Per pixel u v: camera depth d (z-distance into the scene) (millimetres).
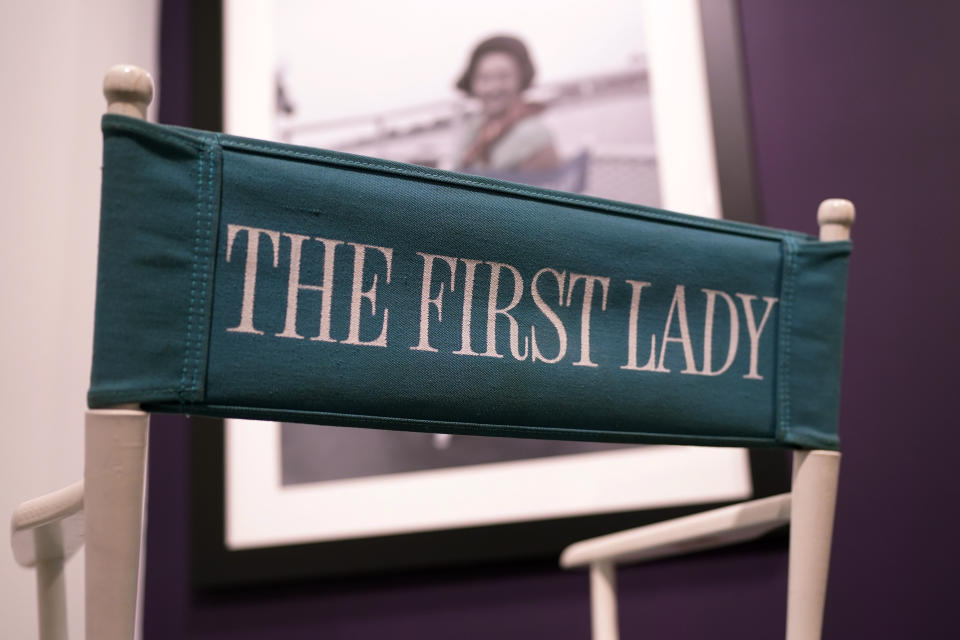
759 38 1325
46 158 1011
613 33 1327
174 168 509
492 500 1220
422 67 1349
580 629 1202
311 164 540
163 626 1233
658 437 623
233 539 1229
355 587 1231
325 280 536
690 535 815
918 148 1264
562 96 1318
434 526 1219
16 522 569
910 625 1146
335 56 1360
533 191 595
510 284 582
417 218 559
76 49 1091
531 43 1339
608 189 1285
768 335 663
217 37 1367
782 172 1285
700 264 640
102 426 485
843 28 1312
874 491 1185
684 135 1287
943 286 1223
